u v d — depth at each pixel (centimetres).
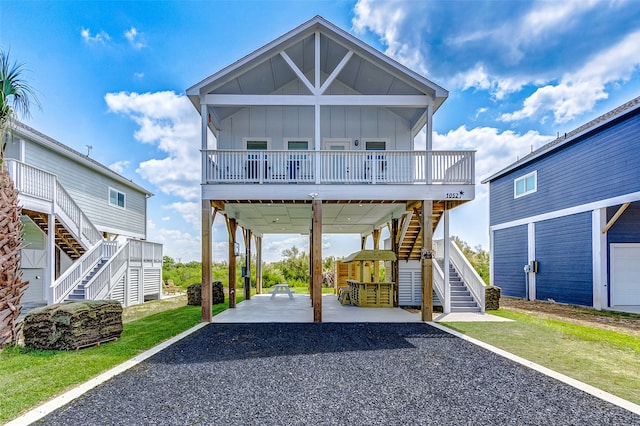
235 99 861
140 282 1326
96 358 512
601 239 1080
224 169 872
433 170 865
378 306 1126
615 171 1033
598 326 775
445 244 973
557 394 388
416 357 527
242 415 336
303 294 1625
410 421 326
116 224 1585
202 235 837
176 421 324
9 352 538
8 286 550
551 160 1306
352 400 371
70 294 984
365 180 866
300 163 887
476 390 399
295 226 1523
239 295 1574
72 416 332
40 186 930
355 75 1058
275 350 565
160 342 614
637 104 940
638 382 424
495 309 1045
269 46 862
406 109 1081
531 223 1412
